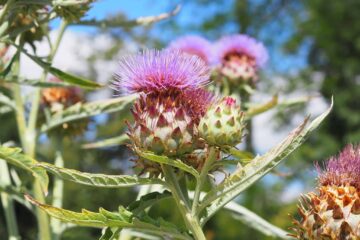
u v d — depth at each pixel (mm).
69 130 851
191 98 499
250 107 908
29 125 761
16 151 503
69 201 2617
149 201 485
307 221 509
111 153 2934
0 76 595
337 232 492
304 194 525
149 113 485
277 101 833
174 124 480
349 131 3311
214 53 986
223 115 469
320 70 3551
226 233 2598
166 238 505
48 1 541
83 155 2730
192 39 977
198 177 467
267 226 774
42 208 451
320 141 3230
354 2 3436
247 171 460
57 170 452
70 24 697
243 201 2555
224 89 974
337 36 3486
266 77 3127
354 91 3350
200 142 487
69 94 878
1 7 565
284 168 2443
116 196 2666
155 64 502
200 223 480
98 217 457
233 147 487
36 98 768
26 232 2387
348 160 517
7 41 569
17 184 755
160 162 454
